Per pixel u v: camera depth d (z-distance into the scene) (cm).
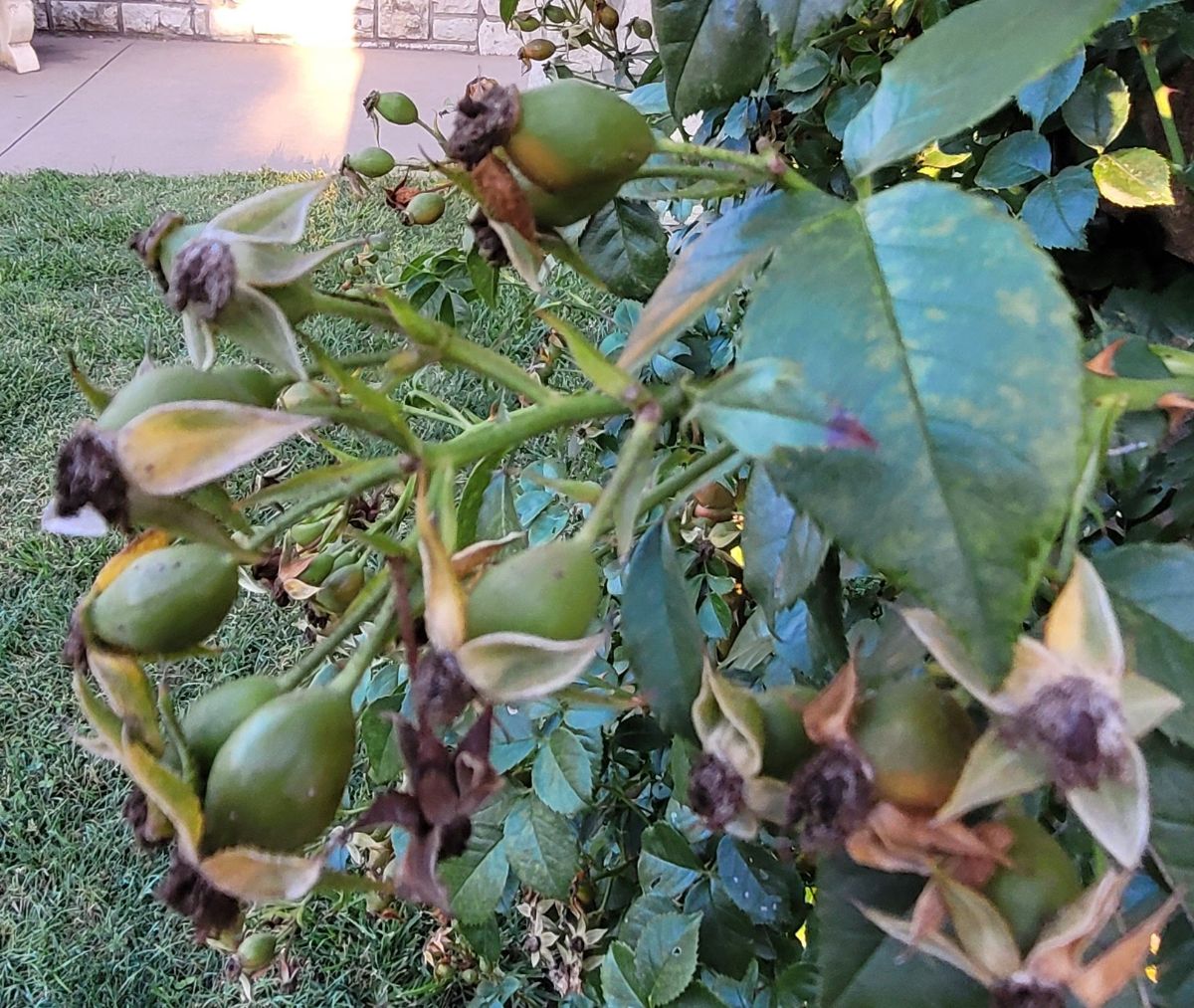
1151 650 18
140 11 230
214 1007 61
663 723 20
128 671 16
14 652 83
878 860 14
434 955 52
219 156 174
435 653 14
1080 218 31
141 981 63
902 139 17
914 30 38
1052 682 14
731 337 45
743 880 35
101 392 18
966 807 14
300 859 14
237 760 14
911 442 13
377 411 16
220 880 14
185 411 15
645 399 15
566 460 56
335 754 15
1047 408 13
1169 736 17
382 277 53
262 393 17
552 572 14
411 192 39
